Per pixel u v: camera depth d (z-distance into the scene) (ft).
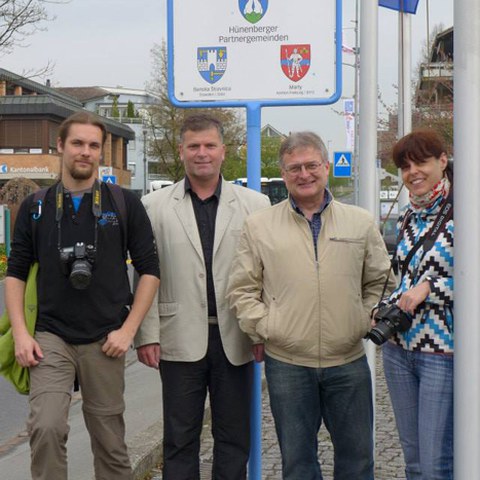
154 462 18.83
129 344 13.50
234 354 14.14
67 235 13.35
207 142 14.03
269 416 23.08
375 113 15.94
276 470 18.19
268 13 15.52
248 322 13.29
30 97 172.96
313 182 13.14
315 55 15.51
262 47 15.61
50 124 174.19
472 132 9.68
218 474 14.39
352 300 13.24
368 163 15.99
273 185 100.68
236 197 14.43
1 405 26.91
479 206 9.73
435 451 12.13
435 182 12.26
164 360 14.35
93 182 13.69
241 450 14.42
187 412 14.24
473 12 9.60
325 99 15.53
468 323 9.80
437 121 56.44
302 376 13.29
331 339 13.12
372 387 14.61
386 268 13.58
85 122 13.51
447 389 12.09
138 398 25.75
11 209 94.48
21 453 20.88
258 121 15.69
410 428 12.72
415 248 12.38
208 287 14.15
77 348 13.42
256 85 15.65
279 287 13.19
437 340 12.07
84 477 17.65
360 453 13.60
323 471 17.90
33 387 13.06
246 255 13.47
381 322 12.10
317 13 15.46
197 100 15.78
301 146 13.10
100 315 13.41
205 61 15.71
